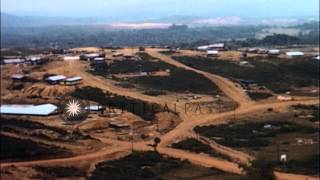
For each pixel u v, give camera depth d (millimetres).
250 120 141625
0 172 92438
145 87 172375
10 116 142625
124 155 109562
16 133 124312
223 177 91938
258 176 90500
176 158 106688
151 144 118688
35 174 93188
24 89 170500
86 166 101688
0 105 152625
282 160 102750
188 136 126125
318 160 104750
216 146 118062
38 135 122625
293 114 148250
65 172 95688
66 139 119688
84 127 127812
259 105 159500
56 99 156750
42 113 141375
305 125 136500
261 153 110500
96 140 120000
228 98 166000
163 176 93312
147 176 92312
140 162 103000
